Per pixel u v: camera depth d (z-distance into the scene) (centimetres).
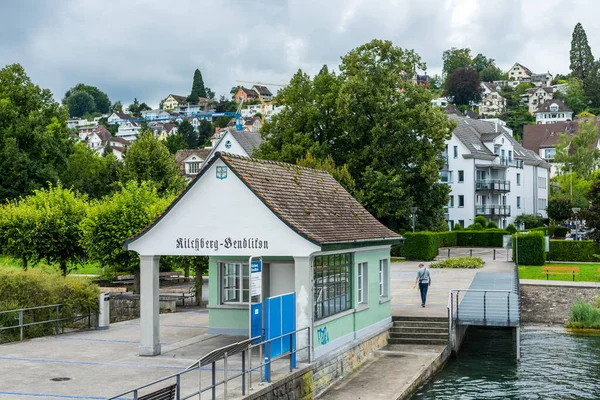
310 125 6244
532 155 10881
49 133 6862
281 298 1902
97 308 2794
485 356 2867
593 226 5459
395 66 6312
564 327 3641
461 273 4725
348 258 2395
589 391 2300
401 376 2262
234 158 2145
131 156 6353
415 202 6425
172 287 4316
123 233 3581
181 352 2231
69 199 4288
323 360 2066
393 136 6219
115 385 1770
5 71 6788
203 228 2102
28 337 2586
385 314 2786
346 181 5494
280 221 2016
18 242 4022
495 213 9088
